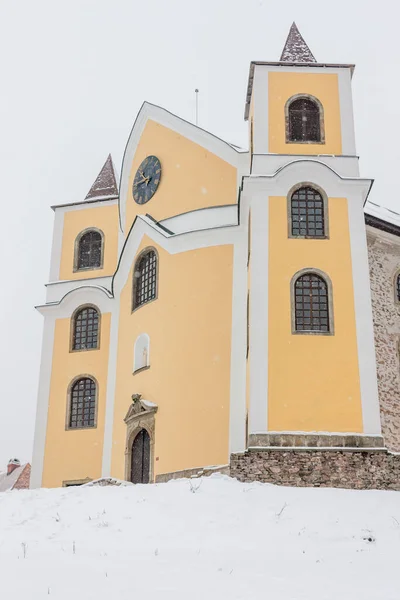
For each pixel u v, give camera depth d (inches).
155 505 689.0
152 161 1262.3
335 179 999.6
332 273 961.5
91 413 1294.3
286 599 436.8
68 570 493.4
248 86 1146.0
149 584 461.4
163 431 1069.1
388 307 1111.0
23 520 653.3
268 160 1025.5
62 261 1427.2
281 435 887.1
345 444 884.6
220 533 603.8
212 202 1149.1
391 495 756.6
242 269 1069.8
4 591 449.7
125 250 1250.6
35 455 1296.8
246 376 1005.8
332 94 1070.4
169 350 1097.4
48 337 1364.4
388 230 1123.9
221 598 436.5
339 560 530.0
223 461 987.9
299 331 933.2
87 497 736.3
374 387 912.3
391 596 445.7
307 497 732.0
